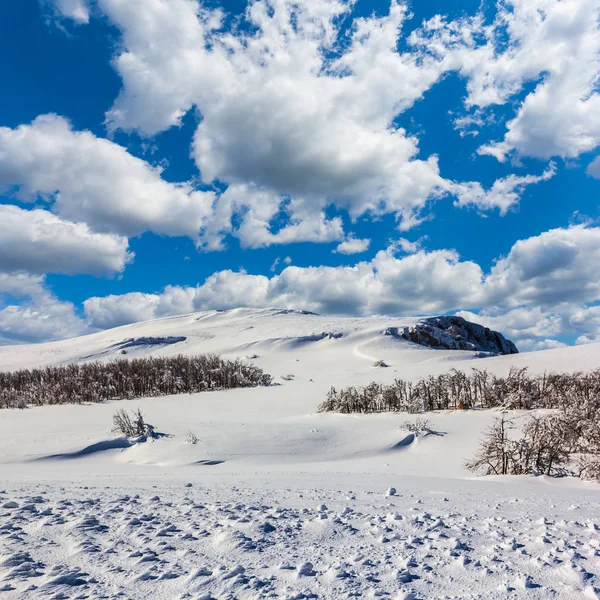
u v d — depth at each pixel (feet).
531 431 45.78
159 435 74.54
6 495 22.61
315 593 10.05
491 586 10.54
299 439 70.90
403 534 15.08
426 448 67.10
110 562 12.05
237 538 13.96
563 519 18.17
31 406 128.26
